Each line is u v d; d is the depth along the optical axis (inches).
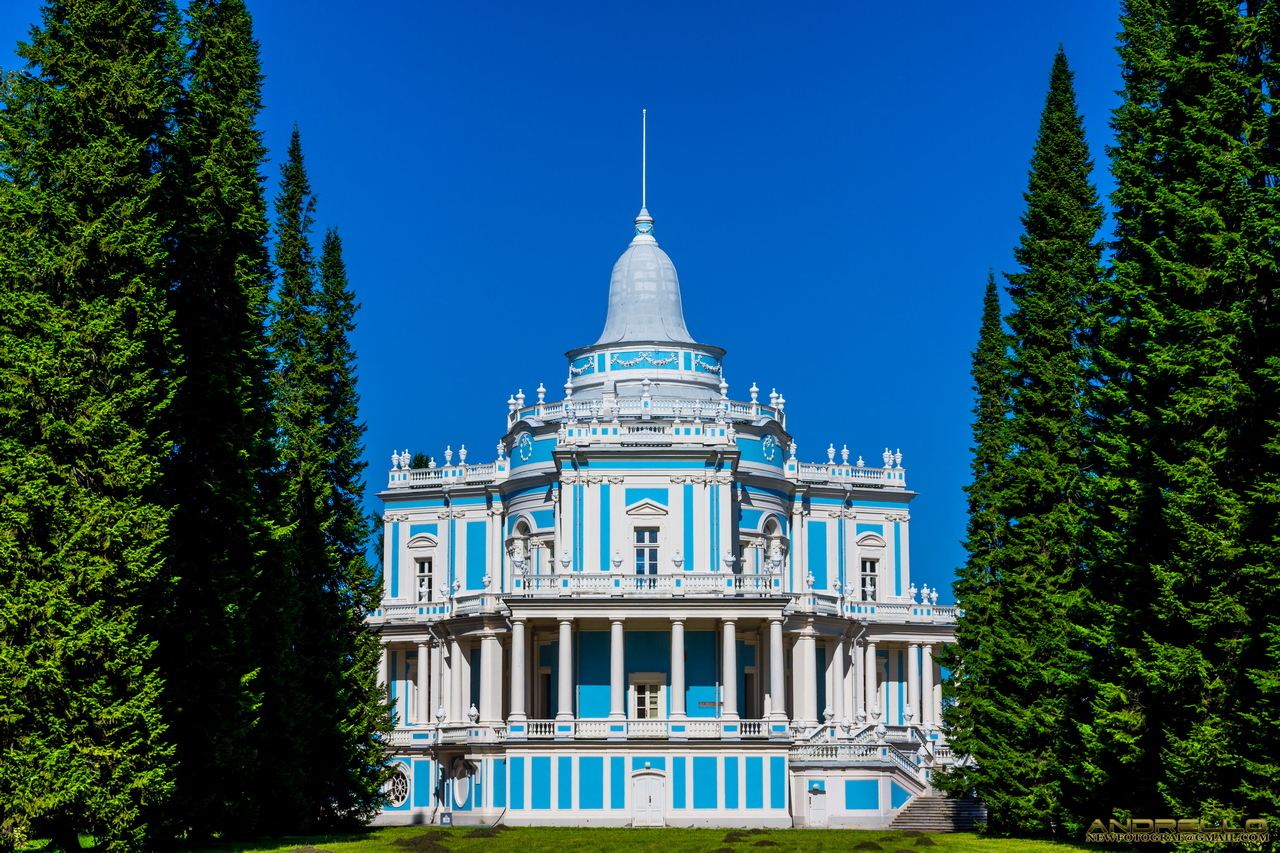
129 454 1578.5
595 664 3046.3
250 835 2116.1
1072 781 1923.0
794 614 3120.1
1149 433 1712.6
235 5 2176.4
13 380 1552.7
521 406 3565.5
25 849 1552.7
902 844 2140.7
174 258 1815.9
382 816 3137.3
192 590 1818.4
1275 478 1555.1
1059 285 2269.9
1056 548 2199.8
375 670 2625.5
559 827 2709.2
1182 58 1705.2
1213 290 1648.6
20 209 1627.7
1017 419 2274.9
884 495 3673.7
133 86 1711.4
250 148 2138.3
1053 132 2314.2
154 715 1563.7
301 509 2486.5
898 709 3558.1
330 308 2642.7
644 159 3651.6
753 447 3363.7
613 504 3107.8
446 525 3666.3
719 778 2832.2
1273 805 1525.6
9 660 1487.5
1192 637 1663.4
